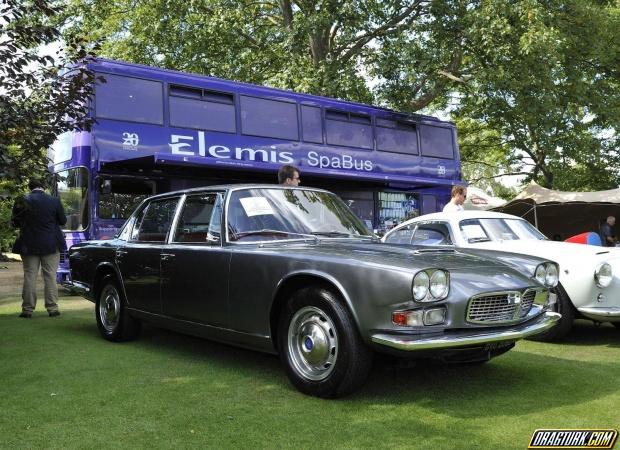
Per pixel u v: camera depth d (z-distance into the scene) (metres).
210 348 5.91
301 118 12.57
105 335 6.33
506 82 17.11
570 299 6.32
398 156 14.33
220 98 11.45
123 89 10.38
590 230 20.83
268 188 5.41
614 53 20.55
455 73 19.52
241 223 5.02
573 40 19.20
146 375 4.83
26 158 6.22
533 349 6.04
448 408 3.98
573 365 5.25
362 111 13.79
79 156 10.15
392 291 3.83
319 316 4.19
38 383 4.59
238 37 19.94
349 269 4.01
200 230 5.27
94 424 3.67
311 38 19.47
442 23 17.94
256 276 4.57
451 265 4.29
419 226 7.56
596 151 24.09
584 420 3.75
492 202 21.14
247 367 5.10
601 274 6.20
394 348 3.80
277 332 4.50
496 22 16.53
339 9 17.69
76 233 10.19
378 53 18.62
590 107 20.30
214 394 4.29
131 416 3.81
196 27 19.11
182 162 10.55
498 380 4.71
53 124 6.29
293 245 4.80
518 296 4.29
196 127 11.01
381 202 14.55
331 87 16.95
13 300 10.10
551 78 17.42
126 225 6.42
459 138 29.59
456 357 4.14
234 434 3.49
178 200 5.72
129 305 5.99
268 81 18.16
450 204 8.48
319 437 3.44
